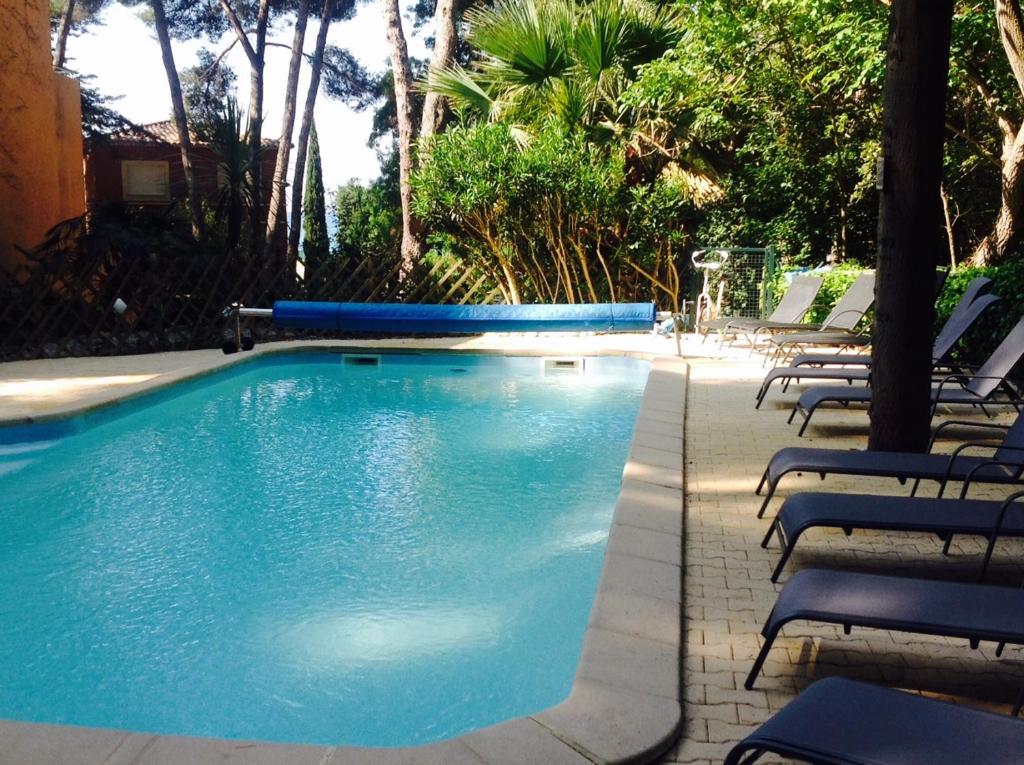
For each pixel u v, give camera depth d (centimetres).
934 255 524
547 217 1380
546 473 697
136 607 451
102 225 1277
